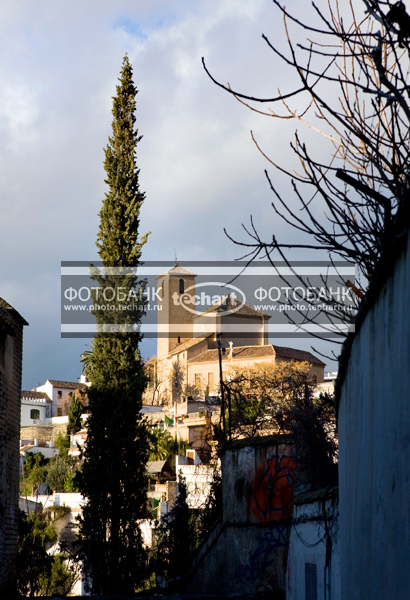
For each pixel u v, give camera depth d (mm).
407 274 4422
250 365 85375
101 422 25516
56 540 52750
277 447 16547
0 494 16469
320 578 10898
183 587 20859
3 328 16172
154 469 61031
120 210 28891
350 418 7113
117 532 23844
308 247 5234
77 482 24344
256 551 16953
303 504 12398
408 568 4676
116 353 26781
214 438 24266
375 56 4773
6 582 16875
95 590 23281
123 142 30062
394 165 4980
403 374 4641
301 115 5570
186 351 97125
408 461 4594
